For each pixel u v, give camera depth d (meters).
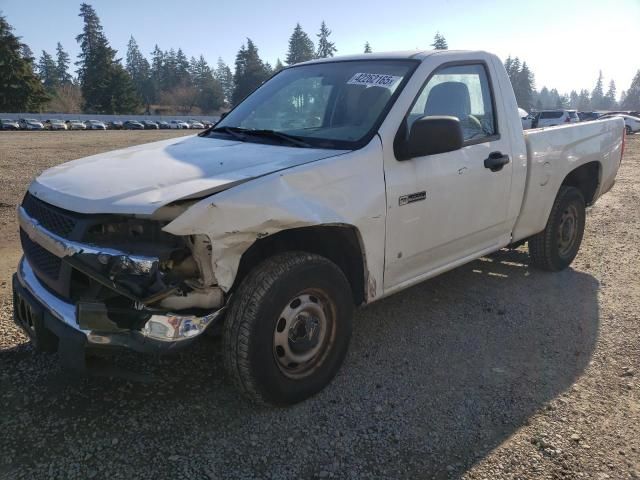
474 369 3.62
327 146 3.41
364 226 3.24
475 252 4.36
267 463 2.70
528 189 4.66
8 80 70.19
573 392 3.36
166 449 2.78
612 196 10.44
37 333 2.83
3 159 16.59
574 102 188.38
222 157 3.25
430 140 3.34
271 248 3.17
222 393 3.28
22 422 2.95
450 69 4.00
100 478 2.57
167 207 2.54
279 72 4.71
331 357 3.27
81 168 3.26
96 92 85.50
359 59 4.16
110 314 2.58
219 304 2.74
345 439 2.89
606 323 4.34
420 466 2.70
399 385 3.41
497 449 2.82
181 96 110.75
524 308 4.62
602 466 2.71
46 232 2.80
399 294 4.89
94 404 3.13
